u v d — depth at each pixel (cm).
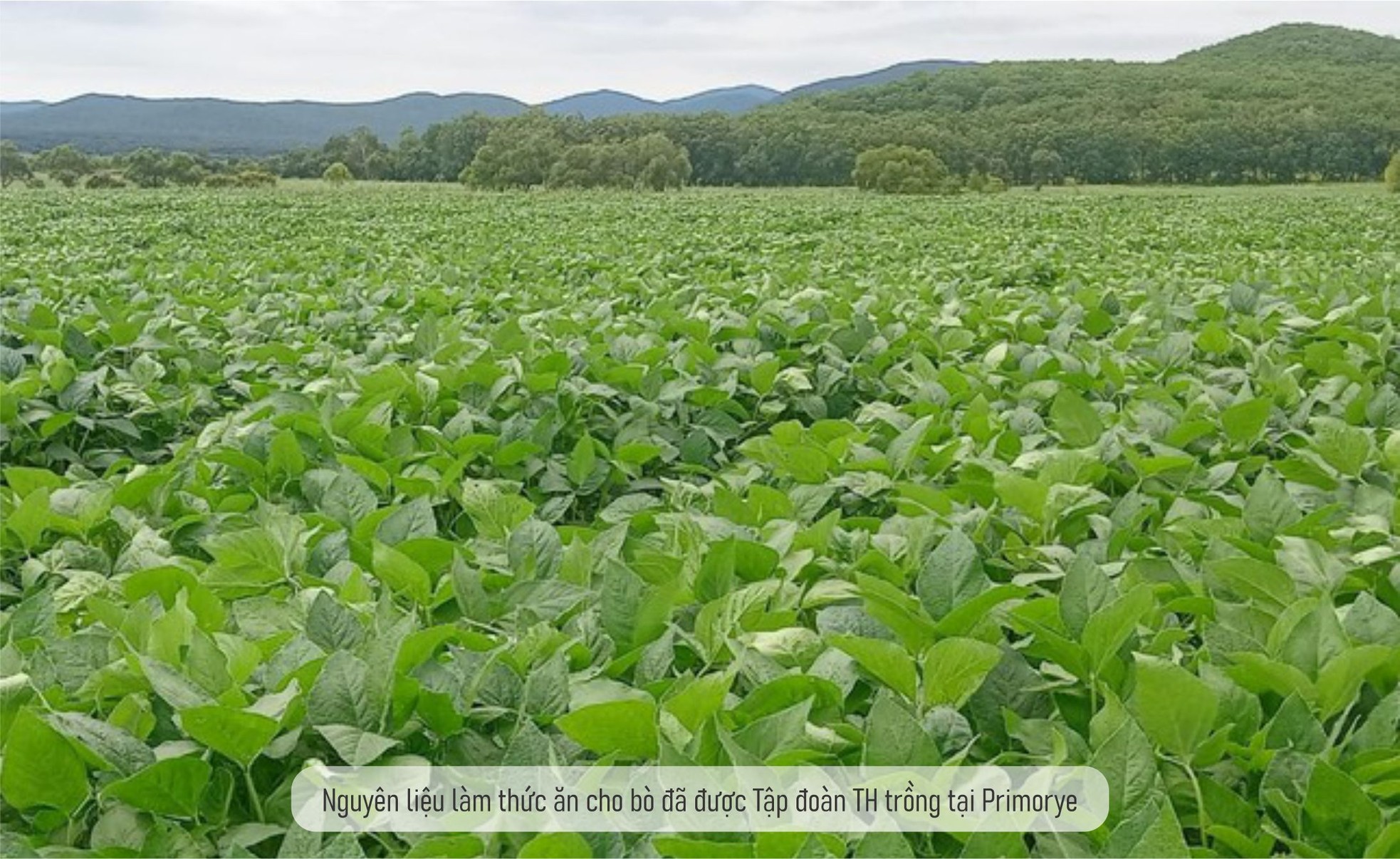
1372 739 249
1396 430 484
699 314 884
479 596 321
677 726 240
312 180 10494
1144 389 600
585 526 583
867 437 531
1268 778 242
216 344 870
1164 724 241
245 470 500
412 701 256
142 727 263
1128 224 3222
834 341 801
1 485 639
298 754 258
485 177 7912
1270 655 281
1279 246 2395
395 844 240
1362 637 285
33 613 321
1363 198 5341
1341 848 226
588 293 1213
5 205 4112
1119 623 262
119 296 1151
